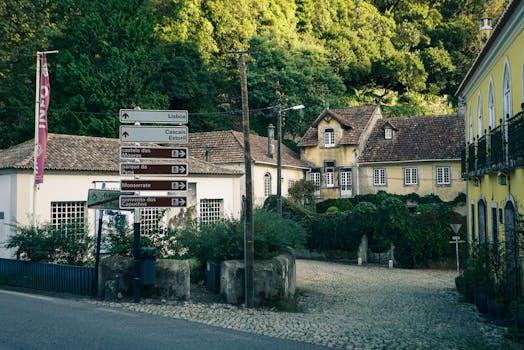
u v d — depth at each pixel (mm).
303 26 63656
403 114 61219
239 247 16516
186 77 48219
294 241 19719
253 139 43469
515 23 14086
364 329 11945
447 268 30625
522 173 13766
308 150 48219
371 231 31906
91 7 40719
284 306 15570
